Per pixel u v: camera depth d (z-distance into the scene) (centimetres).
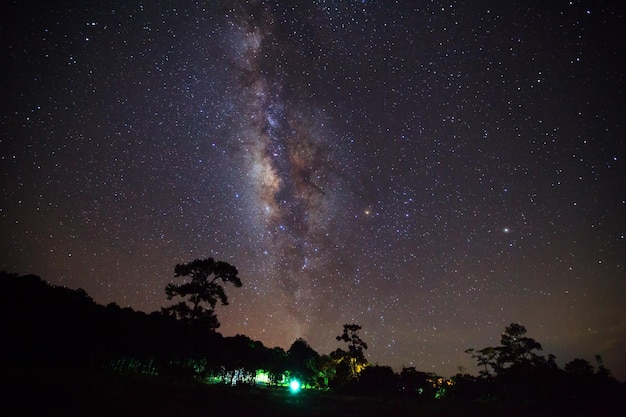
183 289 3775
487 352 4297
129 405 1731
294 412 1959
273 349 6956
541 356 3869
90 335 3862
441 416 2328
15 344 3425
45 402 1625
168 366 4322
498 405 3117
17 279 3947
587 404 2980
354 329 5416
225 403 2027
